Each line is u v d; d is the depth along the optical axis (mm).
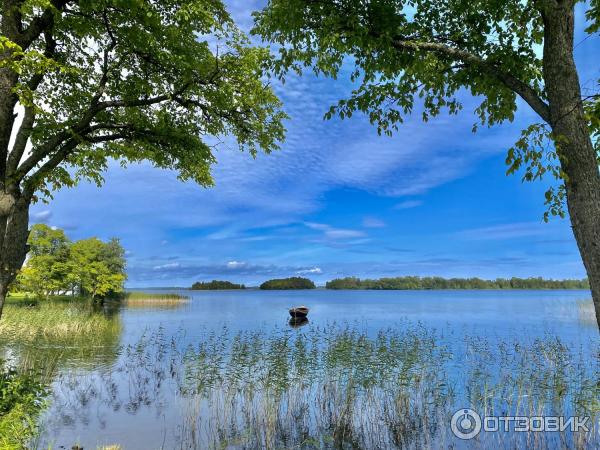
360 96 6418
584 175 4035
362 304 92625
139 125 10875
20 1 7773
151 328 33969
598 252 3902
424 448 9062
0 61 6414
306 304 97000
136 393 13781
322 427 10586
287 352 14703
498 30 5871
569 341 22250
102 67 9922
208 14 9023
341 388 12414
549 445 8914
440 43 5473
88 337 25719
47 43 9266
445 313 52719
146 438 9977
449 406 11508
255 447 9438
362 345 15297
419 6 5984
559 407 10477
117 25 9742
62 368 17453
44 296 49281
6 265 7793
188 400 12516
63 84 10883
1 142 7406
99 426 10773
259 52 10305
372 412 11117
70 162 10867
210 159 12547
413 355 14578
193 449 9266
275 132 12094
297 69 6410
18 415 6844
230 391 12336
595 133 5527
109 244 65812
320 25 5770
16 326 25250
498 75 4961
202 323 40062
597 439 8906
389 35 5309
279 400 11453
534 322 35406
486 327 31375
